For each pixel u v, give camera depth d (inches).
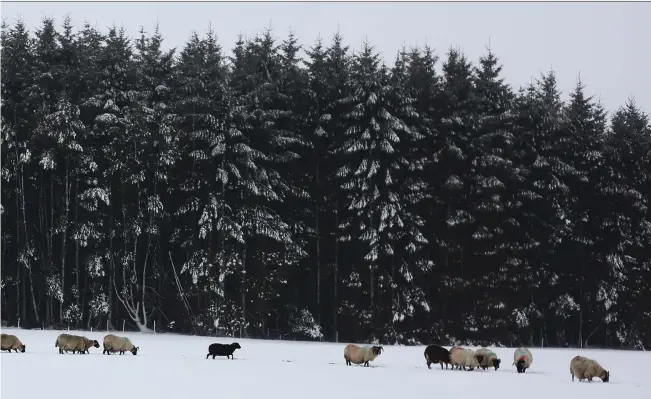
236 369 1073.5
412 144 2116.1
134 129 1989.4
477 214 2112.5
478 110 2199.8
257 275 2000.5
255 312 2006.6
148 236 2094.0
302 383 922.1
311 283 2181.3
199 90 2074.3
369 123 2038.6
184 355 1334.9
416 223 2058.3
